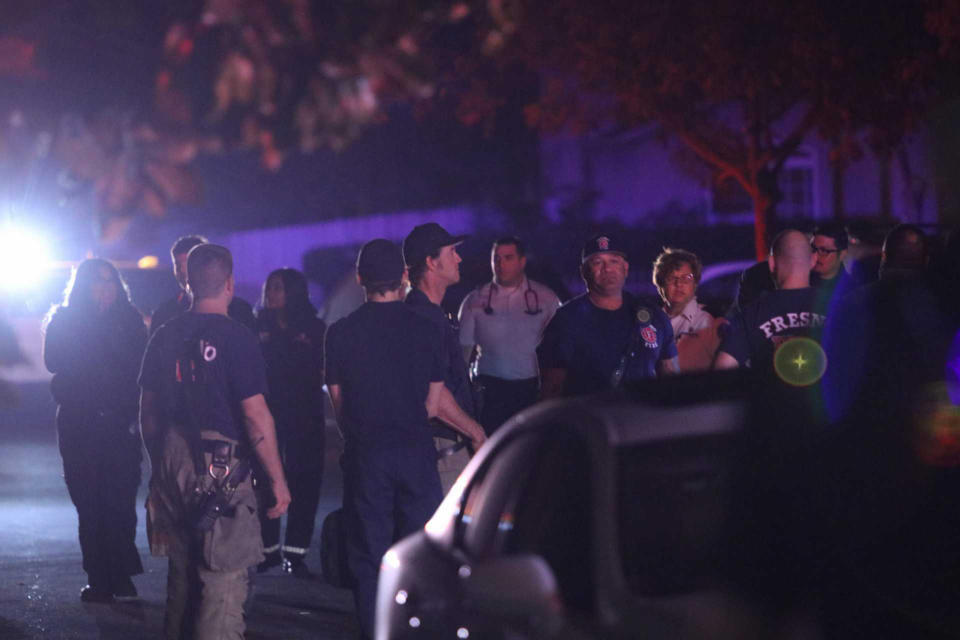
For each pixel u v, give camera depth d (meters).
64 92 13.52
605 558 11.56
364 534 22.38
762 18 57.38
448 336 23.59
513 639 11.94
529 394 31.59
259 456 21.03
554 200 96.69
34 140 13.46
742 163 64.94
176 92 13.62
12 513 38.84
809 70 57.72
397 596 14.33
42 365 59.34
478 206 100.06
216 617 21.05
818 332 21.70
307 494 30.88
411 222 101.62
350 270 56.47
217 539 20.86
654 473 11.74
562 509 12.37
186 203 13.87
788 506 11.08
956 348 12.86
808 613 10.36
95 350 27.91
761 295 22.72
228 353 21.00
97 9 13.40
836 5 56.78
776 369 13.02
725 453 11.68
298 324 31.14
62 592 28.98
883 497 11.20
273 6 13.66
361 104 14.22
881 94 57.62
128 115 13.64
